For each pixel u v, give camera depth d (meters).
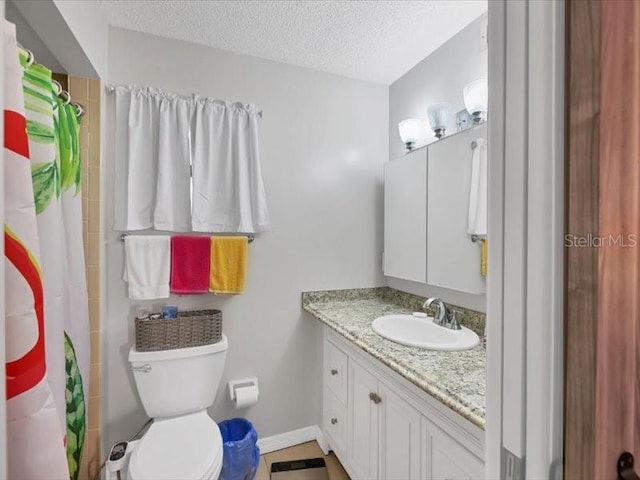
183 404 1.57
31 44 1.30
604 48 0.39
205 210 1.73
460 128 1.56
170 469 1.16
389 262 2.04
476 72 1.54
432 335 1.53
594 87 0.38
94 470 1.48
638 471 0.42
